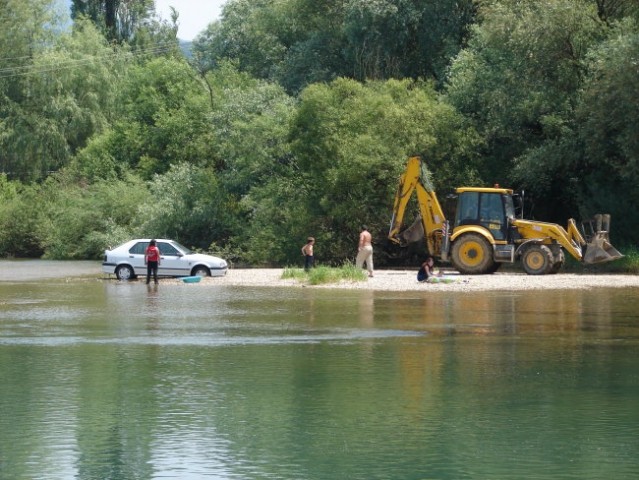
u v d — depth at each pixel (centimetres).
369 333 3459
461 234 6800
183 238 9375
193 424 2019
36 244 11881
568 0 7650
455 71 8800
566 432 1944
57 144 12562
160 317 4069
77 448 1830
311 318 3978
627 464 1709
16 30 13300
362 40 10356
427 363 2772
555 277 6384
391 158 8025
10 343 3234
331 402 2227
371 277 6550
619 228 7712
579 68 7775
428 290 5509
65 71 12744
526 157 7831
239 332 3512
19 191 12544
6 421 2048
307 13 12062
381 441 1877
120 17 16612
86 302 4878
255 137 8850
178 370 2670
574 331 3488
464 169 8325
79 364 2784
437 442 1867
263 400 2253
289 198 8638
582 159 7844
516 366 2716
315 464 1714
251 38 14038
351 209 8131
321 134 8350
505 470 1677
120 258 6919
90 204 10719
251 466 1706
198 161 10738
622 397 2277
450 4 10212
